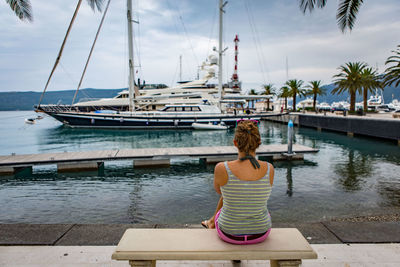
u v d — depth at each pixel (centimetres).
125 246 199
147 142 2242
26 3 763
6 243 311
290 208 667
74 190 855
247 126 195
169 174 1059
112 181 961
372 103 7450
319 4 684
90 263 271
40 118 6234
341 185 859
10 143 2277
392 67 2747
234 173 187
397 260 271
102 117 3225
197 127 3175
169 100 3562
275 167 1135
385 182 888
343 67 3941
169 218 625
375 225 352
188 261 271
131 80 3000
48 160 1111
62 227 356
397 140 2044
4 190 859
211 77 3709
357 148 1739
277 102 7938
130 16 2689
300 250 192
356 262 268
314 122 3503
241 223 193
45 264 269
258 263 268
